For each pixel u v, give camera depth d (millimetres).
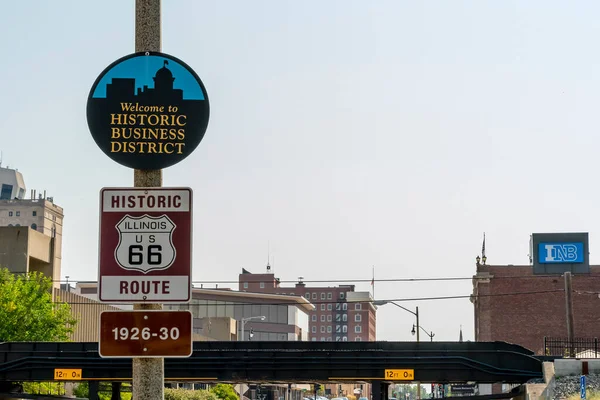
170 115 11391
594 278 104688
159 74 11438
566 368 48250
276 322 181375
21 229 73312
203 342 48344
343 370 48250
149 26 11625
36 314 57875
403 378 48156
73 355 47031
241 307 178375
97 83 11367
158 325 10859
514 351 48812
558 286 105812
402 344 48562
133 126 11344
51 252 78812
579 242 102062
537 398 46938
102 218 10977
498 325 105750
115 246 10938
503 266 106938
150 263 10930
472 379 48438
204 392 83500
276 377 48125
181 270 10938
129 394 66375
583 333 104000
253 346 48406
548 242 102688
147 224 10977
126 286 10898
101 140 11312
